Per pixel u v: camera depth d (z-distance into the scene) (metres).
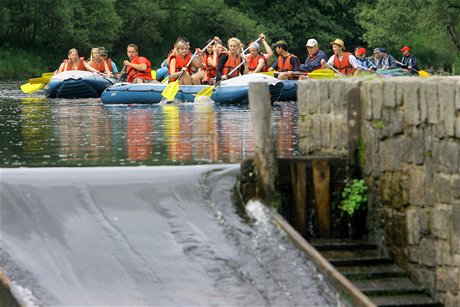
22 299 9.02
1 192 10.83
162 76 36.34
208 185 11.16
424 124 10.16
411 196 10.43
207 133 17.83
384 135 10.79
